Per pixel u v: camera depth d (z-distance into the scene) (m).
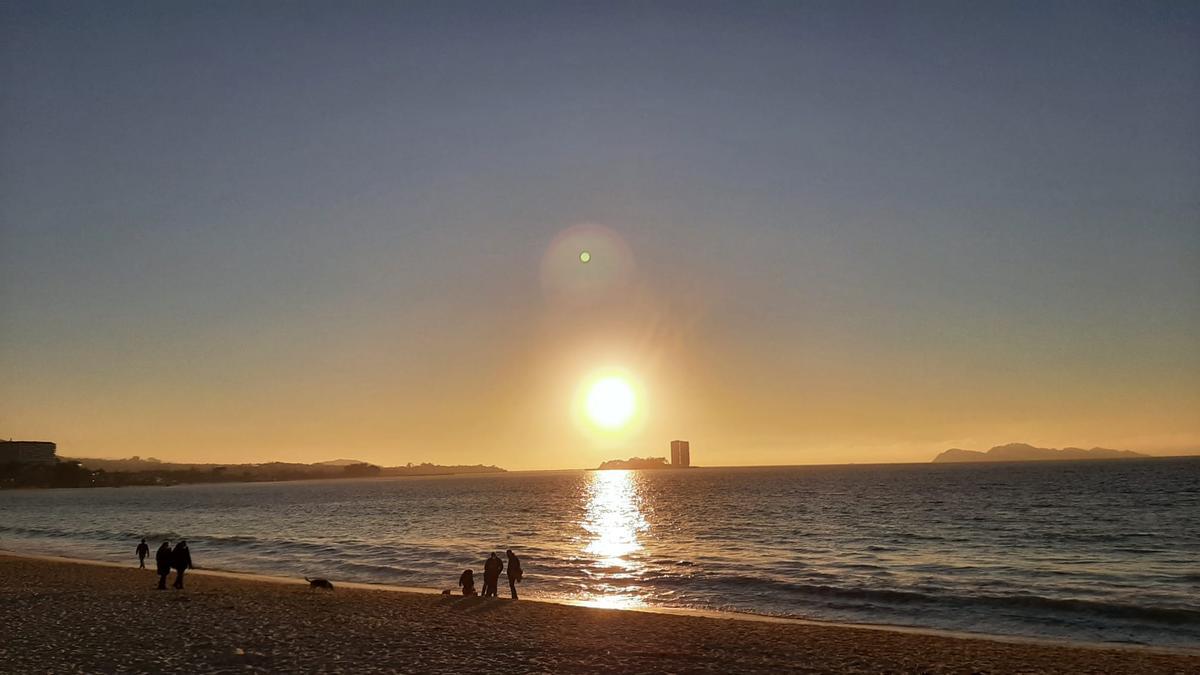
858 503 110.44
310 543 64.62
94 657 19.88
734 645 22.73
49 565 47.12
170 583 37.72
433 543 63.81
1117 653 22.02
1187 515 77.25
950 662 20.78
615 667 19.84
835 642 23.27
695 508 111.75
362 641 22.62
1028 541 57.59
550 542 63.84
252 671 18.53
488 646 22.16
